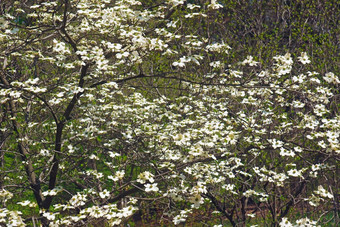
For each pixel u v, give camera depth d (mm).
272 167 6527
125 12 4965
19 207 6082
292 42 9469
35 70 6344
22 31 5863
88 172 5586
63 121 5305
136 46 4660
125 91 7168
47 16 5520
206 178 5324
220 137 5070
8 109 5941
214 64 5629
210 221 6828
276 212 7051
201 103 6375
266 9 10141
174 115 6148
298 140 6484
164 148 5535
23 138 5594
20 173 5906
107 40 5176
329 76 5453
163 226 7078
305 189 7262
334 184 7016
